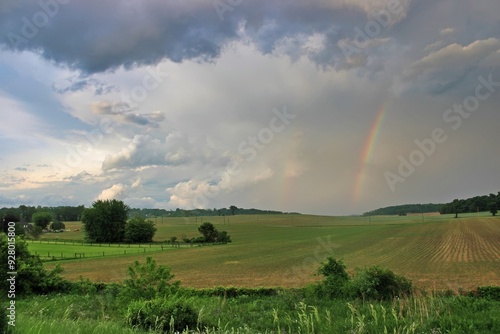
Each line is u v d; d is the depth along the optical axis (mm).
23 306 23078
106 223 130375
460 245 87562
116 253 93875
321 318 19438
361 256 75250
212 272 60125
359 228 168500
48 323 10023
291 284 43500
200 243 126438
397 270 55094
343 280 29531
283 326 17844
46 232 161625
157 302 15945
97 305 23594
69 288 34156
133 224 131000
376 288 27484
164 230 172000
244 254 89312
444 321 16156
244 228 194250
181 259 82125
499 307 19844
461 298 22031
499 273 50125
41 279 32625
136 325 14188
